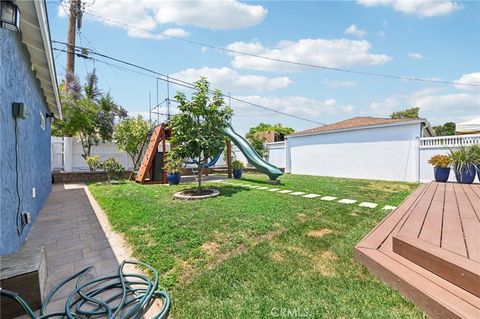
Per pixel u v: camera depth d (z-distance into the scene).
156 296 2.25
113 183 9.84
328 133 13.86
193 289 2.32
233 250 3.16
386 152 11.46
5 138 2.81
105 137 13.02
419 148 10.46
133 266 2.82
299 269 2.62
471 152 8.08
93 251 3.26
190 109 6.75
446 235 2.76
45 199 6.45
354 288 2.25
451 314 1.71
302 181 10.48
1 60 2.72
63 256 3.11
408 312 1.92
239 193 7.00
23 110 3.24
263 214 4.67
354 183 9.78
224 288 2.31
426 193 6.14
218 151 7.17
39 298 2.10
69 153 11.27
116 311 2.02
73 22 11.11
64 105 10.88
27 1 2.84
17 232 3.16
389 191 7.58
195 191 7.13
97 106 13.13
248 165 16.38
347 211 4.91
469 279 1.88
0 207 2.55
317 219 4.36
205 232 3.72
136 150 13.17
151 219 4.41
